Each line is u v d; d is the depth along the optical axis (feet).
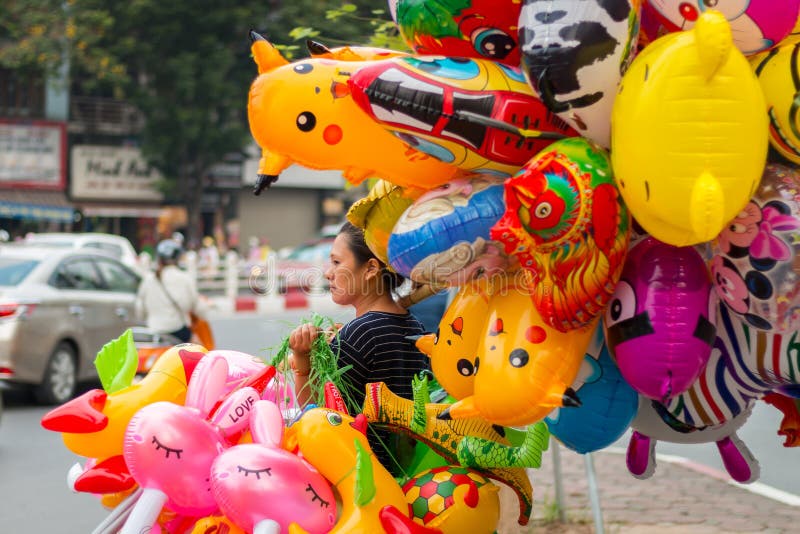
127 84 106.01
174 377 10.08
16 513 22.13
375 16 20.02
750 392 8.79
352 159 9.01
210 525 9.23
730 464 10.21
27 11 108.17
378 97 8.20
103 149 126.82
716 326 8.43
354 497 8.87
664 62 7.19
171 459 8.91
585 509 20.57
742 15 7.55
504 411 8.31
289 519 8.67
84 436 9.54
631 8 7.57
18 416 33.32
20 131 122.93
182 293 34.71
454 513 9.68
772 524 19.38
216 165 124.26
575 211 7.75
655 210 7.45
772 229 7.84
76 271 37.11
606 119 7.81
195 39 102.89
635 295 8.21
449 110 8.09
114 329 37.91
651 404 9.57
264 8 99.81
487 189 8.53
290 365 10.80
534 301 8.14
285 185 137.80
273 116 8.87
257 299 77.05
